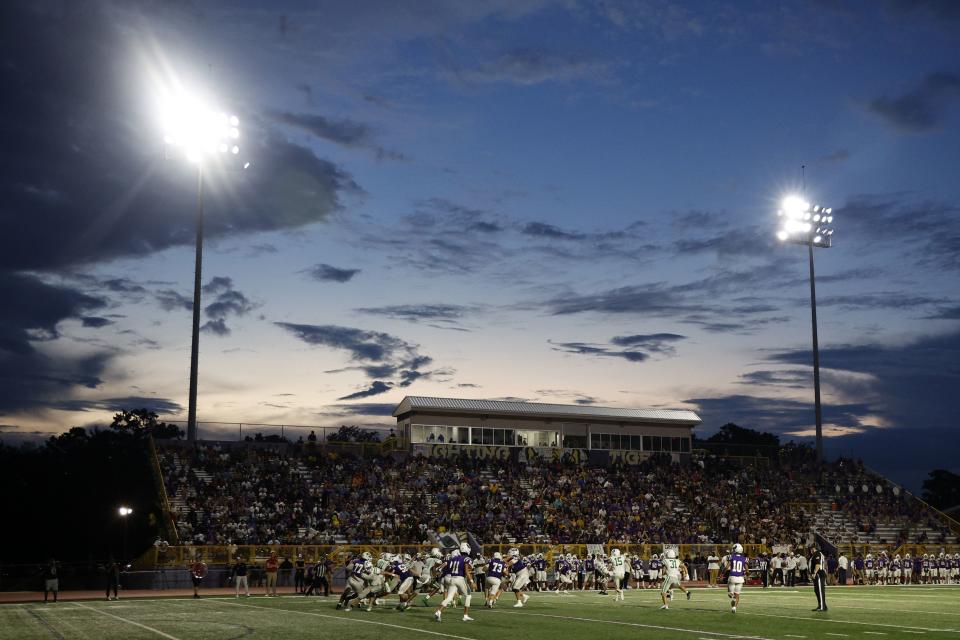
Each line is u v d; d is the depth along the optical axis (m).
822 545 54.28
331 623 23.16
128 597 36.66
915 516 62.69
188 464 52.84
